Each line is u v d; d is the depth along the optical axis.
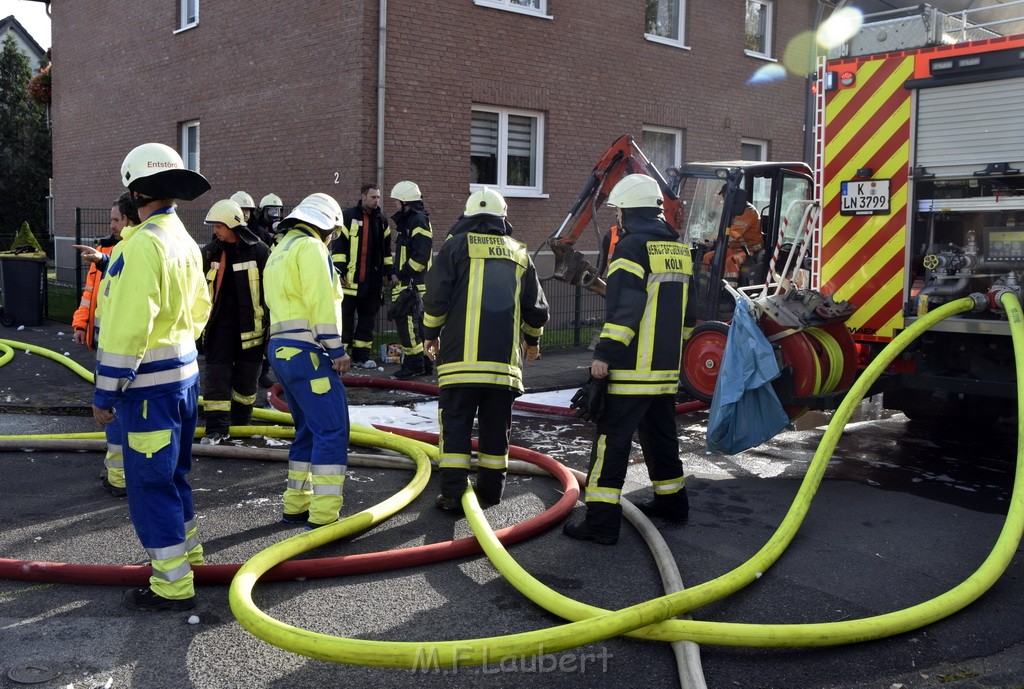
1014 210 5.84
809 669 3.38
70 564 3.99
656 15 14.48
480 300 4.92
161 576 3.70
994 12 6.91
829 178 6.54
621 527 4.95
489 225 5.07
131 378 3.50
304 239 4.63
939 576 4.33
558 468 5.66
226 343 6.35
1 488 5.41
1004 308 5.73
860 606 3.96
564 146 13.29
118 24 16.11
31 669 3.22
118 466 5.23
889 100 6.22
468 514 4.61
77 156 17.66
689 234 9.12
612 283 4.59
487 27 12.25
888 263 6.32
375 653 3.07
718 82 15.18
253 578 3.71
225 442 6.47
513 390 5.06
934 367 6.22
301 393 4.60
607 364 4.52
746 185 9.18
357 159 11.40
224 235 6.24
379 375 9.38
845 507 5.39
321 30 11.78
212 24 13.87
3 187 27.11
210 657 3.35
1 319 12.72
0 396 8.05
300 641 3.12
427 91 11.77
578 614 3.55
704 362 7.15
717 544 4.70
